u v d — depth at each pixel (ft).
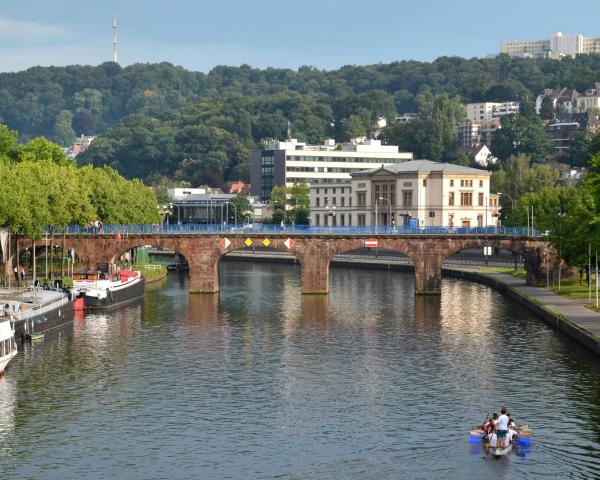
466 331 588.50
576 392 424.46
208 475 328.29
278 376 463.01
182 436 367.86
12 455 346.33
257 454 347.97
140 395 424.87
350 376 462.60
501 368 474.49
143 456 346.13
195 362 494.59
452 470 331.57
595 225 564.30
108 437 366.02
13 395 422.41
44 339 556.10
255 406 407.85
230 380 453.99
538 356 501.97
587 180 568.82
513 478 324.39
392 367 482.28
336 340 560.61
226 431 373.61
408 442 359.25
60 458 343.87
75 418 389.19
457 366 481.87
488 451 346.54
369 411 399.44
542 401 410.52
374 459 342.23
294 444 358.23
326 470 332.19
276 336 575.79
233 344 546.67
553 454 345.51
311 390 434.71
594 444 354.95
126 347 533.96
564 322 560.20
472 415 391.65
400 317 655.76
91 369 474.08
